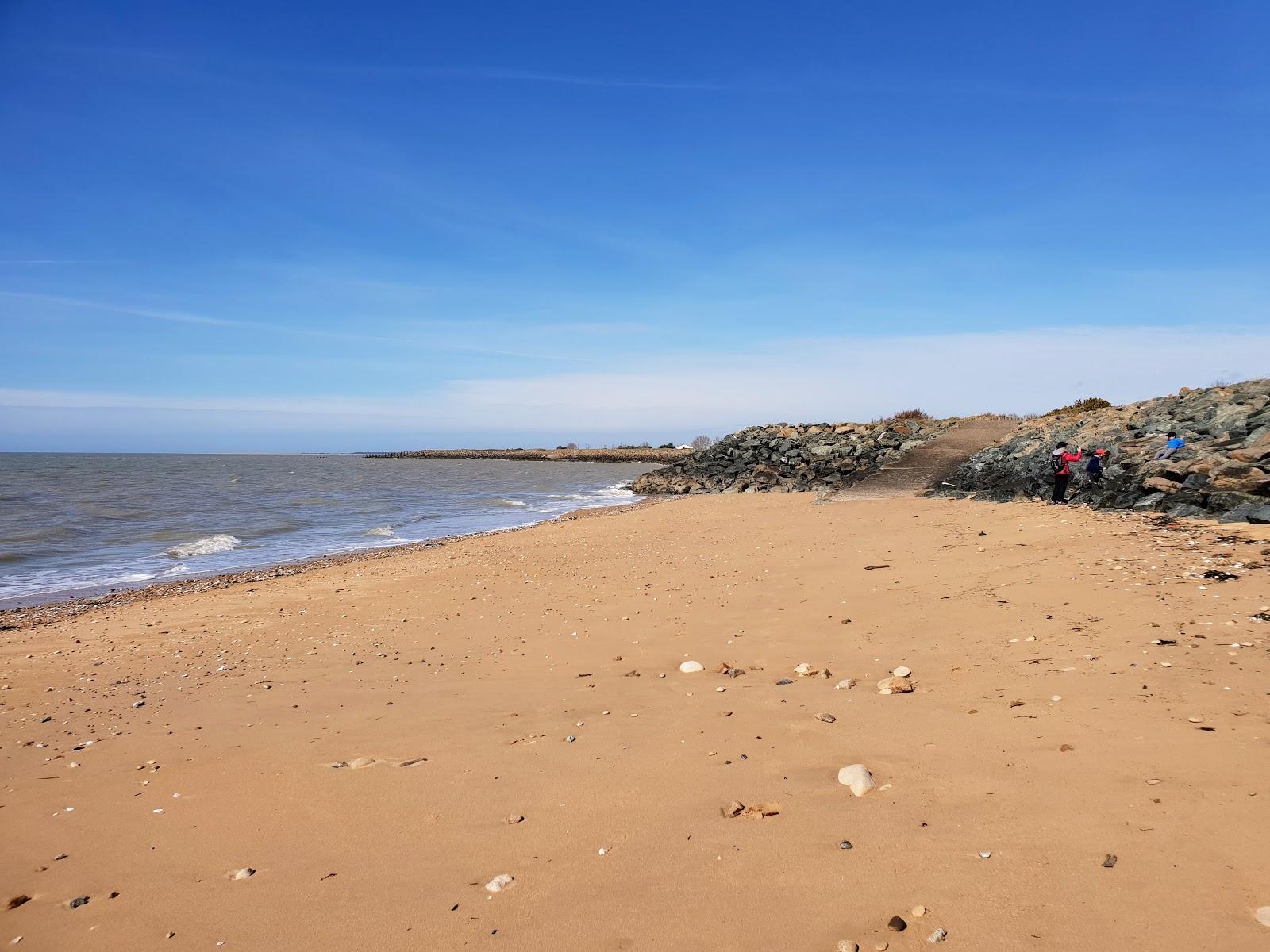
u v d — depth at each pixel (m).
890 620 8.85
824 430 45.09
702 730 5.73
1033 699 5.74
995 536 13.25
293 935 3.41
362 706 7.09
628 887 3.56
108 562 21.05
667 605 10.98
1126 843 3.52
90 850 4.44
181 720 7.00
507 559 16.92
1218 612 7.08
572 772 5.07
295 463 146.50
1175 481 13.99
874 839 3.81
